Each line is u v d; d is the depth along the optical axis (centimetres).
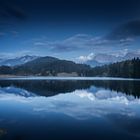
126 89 6969
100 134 1794
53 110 3017
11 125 2066
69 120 2334
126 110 3078
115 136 1744
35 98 4603
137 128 1989
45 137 1689
